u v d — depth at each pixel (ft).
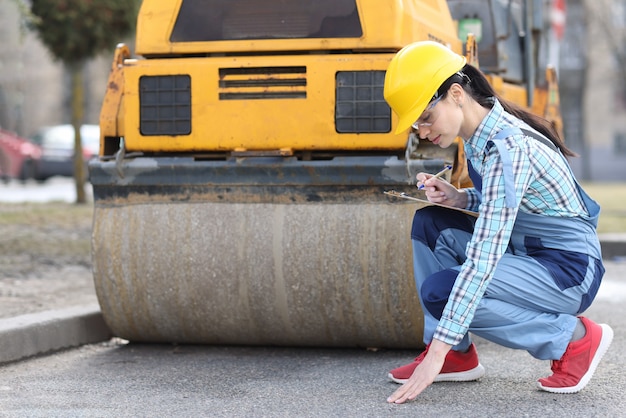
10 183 90.99
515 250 15.10
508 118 14.42
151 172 18.93
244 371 17.72
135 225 19.10
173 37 19.24
